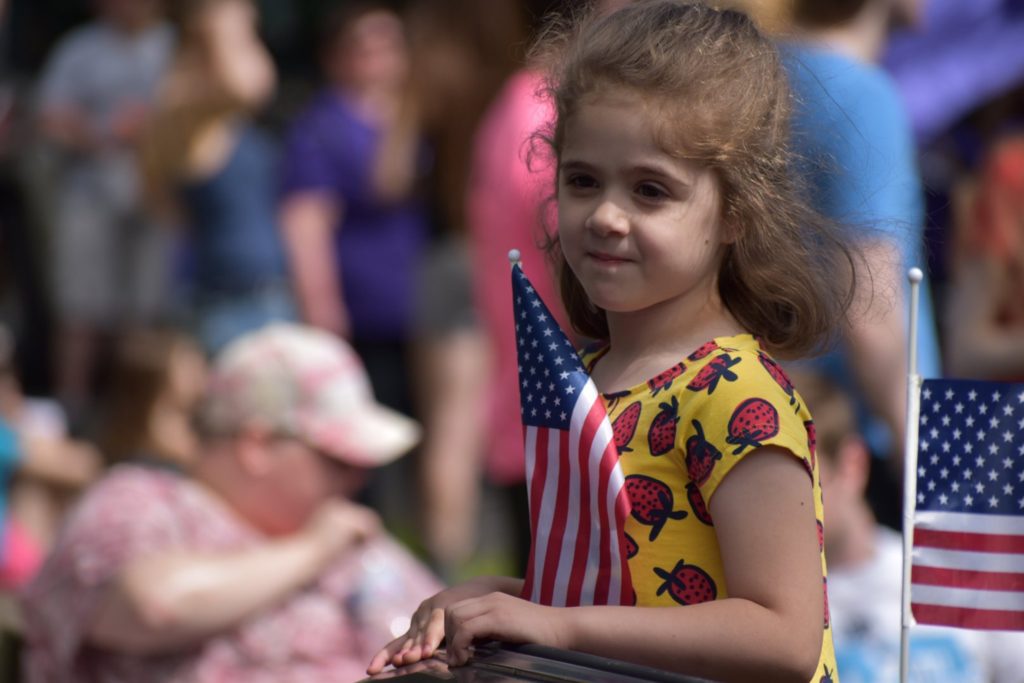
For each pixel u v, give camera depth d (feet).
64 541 24.99
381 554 26.40
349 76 42.55
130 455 26.27
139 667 24.54
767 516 12.63
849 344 25.89
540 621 12.41
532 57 15.66
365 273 42.29
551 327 13.46
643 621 12.42
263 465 25.81
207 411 26.00
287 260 42.91
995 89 36.04
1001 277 29.96
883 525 27.68
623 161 13.17
